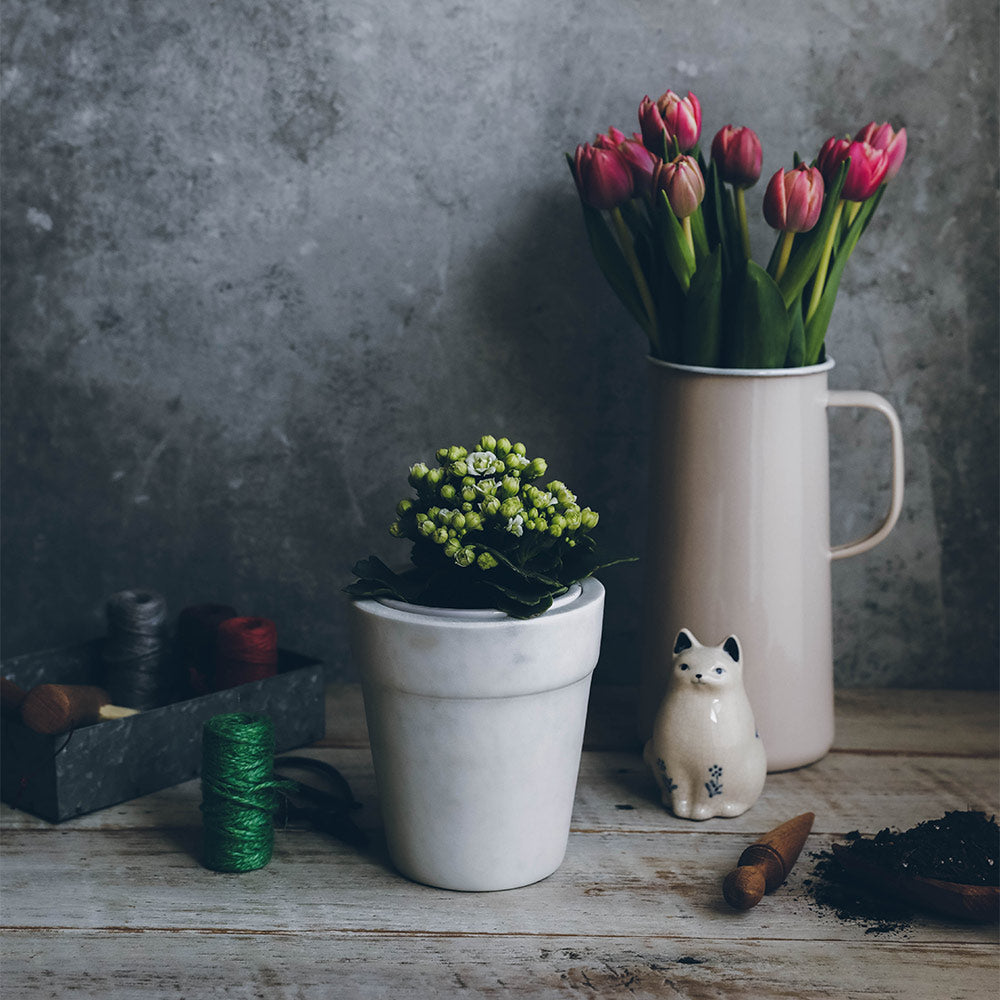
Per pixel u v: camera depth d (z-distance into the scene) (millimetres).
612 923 944
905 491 1397
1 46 1320
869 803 1140
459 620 919
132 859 1034
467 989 856
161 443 1410
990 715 1364
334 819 1075
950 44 1302
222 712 1195
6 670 1250
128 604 1255
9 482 1417
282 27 1312
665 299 1164
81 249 1365
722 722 1093
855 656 1446
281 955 896
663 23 1303
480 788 954
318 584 1444
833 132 1326
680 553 1175
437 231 1354
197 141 1341
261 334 1383
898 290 1354
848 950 909
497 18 1306
